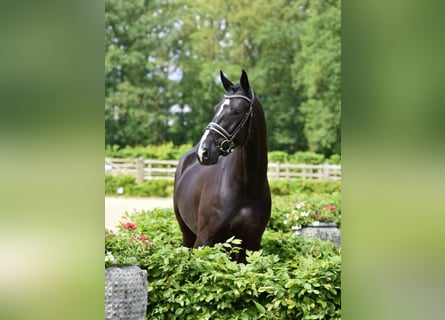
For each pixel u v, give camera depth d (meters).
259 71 40.22
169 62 41.00
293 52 40.22
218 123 7.61
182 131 40.44
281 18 40.66
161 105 40.38
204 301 6.45
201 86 40.78
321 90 38.56
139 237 7.49
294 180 27.69
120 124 39.81
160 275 6.66
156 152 33.09
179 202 9.48
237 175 7.81
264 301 6.54
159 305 6.51
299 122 39.41
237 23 41.06
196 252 6.83
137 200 25.97
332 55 38.44
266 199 8.04
